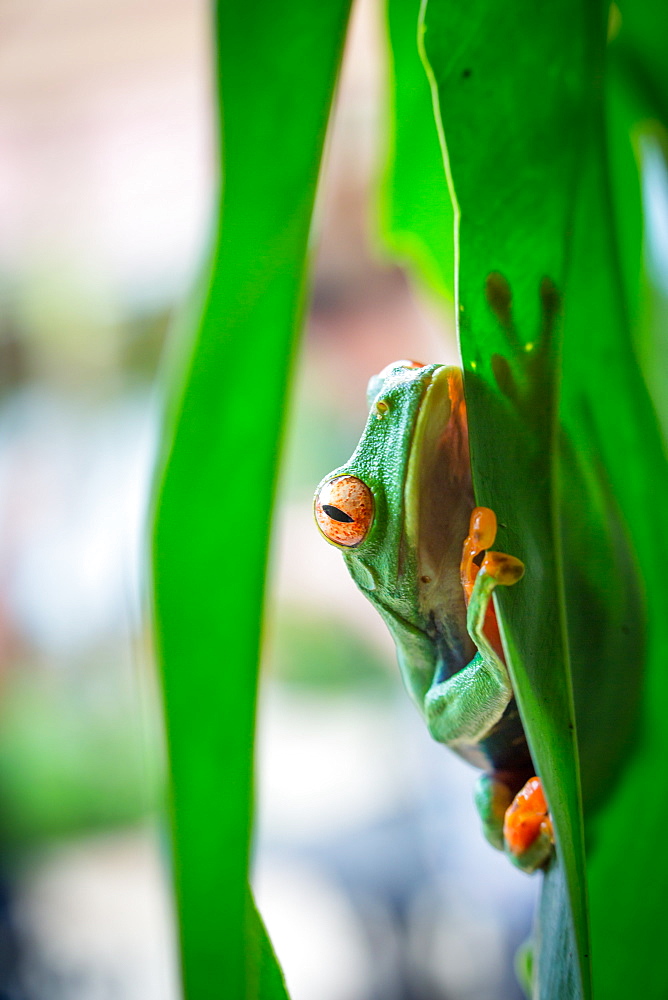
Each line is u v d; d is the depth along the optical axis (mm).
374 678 863
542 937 193
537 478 180
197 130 677
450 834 610
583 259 200
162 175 714
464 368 181
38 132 672
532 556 179
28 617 822
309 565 886
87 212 737
